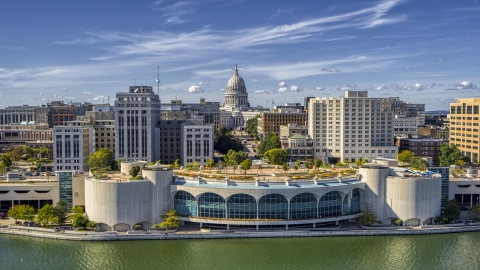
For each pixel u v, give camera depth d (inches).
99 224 7234.3
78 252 6481.3
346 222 7711.6
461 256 6402.6
